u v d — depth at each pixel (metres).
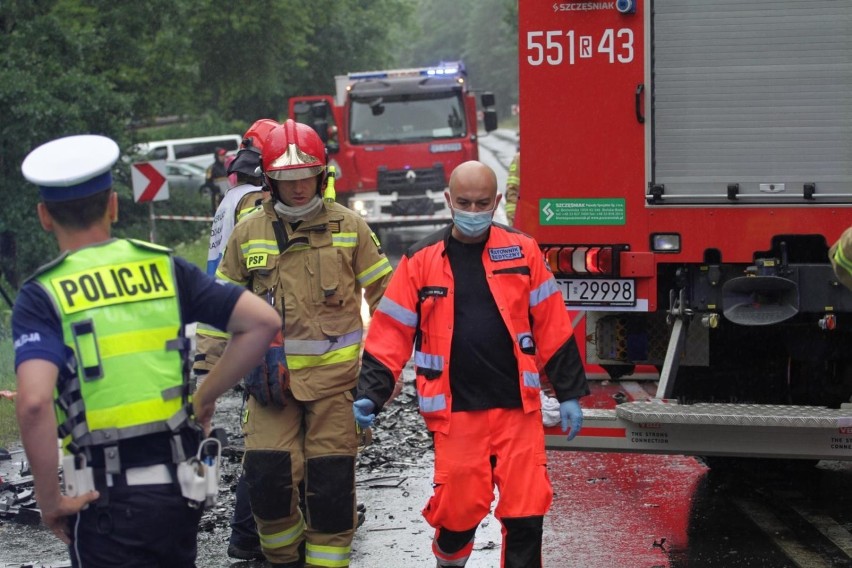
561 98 17.06
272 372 13.73
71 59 55.81
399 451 21.53
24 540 16.78
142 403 9.18
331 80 125.06
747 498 18.22
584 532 16.56
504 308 12.76
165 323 9.39
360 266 14.22
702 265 17.22
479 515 12.82
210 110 105.19
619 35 16.92
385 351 13.00
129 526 9.11
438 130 57.09
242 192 15.77
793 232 16.89
